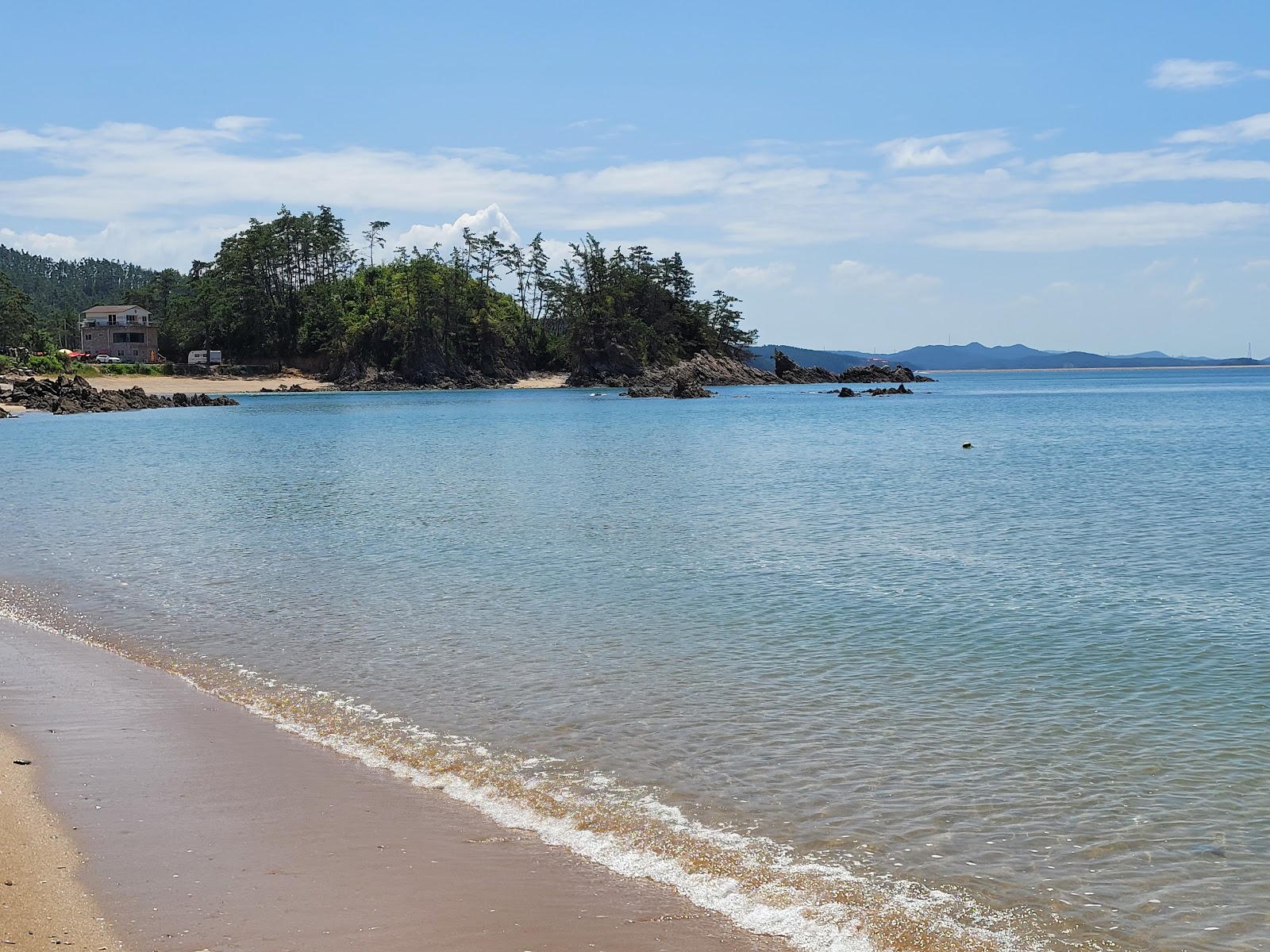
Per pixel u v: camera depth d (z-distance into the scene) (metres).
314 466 47.72
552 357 197.12
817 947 7.48
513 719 12.70
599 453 55.66
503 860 8.81
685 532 27.94
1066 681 14.40
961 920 7.94
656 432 73.56
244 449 58.69
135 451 56.84
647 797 10.30
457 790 10.45
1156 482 39.62
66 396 105.44
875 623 17.81
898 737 12.08
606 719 12.70
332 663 15.16
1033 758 11.42
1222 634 17.06
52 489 38.09
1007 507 33.03
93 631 17.06
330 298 179.62
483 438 68.19
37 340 170.12
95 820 9.39
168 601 19.27
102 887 8.04
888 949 7.50
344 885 8.22
